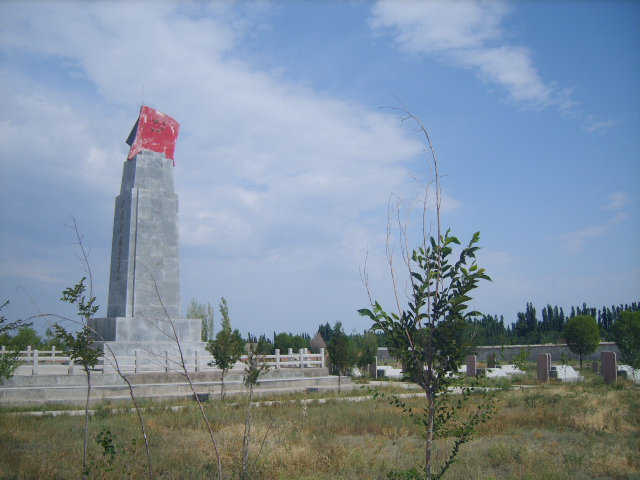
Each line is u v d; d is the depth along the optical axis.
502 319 74.88
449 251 6.64
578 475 10.38
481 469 10.67
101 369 24.47
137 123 30.75
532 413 16.72
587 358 50.91
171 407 19.31
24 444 12.84
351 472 10.45
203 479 9.95
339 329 28.42
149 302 29.03
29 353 25.00
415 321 6.68
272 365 28.30
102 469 9.69
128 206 29.86
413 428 14.91
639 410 17.42
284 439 12.60
